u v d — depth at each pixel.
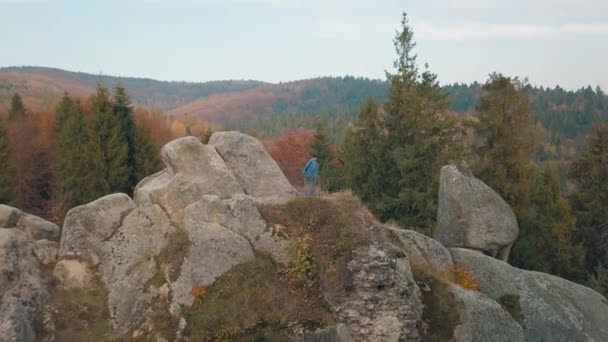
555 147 142.38
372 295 19.23
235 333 18.02
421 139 39.81
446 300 21.11
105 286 20.97
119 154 48.72
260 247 21.06
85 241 22.22
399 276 19.91
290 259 20.66
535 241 41.31
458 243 28.66
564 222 42.31
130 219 22.77
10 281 19.56
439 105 41.62
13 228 22.34
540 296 25.73
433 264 24.59
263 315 18.64
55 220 47.94
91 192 47.84
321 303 19.62
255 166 26.39
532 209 42.31
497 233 28.66
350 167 44.72
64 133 50.12
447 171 30.02
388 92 42.62
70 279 20.98
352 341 18.86
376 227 22.02
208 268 19.75
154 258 20.83
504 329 21.75
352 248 20.42
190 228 20.91
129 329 18.97
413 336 19.25
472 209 28.72
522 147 38.91
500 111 38.66
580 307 26.16
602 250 44.47
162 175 26.62
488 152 39.38
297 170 74.94
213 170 24.58
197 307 18.75
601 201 44.94
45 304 19.70
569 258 41.97
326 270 20.08
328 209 22.20
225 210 21.70
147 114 78.75
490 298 23.31
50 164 55.56
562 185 80.75
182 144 24.98
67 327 19.12
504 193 38.97
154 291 19.56
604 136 45.03
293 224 21.80
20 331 17.97
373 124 43.25
